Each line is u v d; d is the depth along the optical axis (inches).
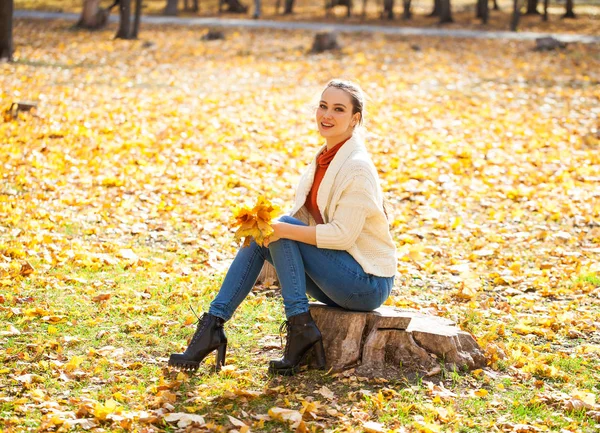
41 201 345.4
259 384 184.9
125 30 1106.1
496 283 273.1
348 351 190.7
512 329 227.5
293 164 439.2
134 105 592.4
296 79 782.5
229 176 404.5
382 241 192.1
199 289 251.1
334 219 184.2
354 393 177.8
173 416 164.4
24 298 231.0
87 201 347.6
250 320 227.1
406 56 986.7
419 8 2039.9
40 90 625.9
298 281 184.7
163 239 307.9
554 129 549.3
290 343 186.1
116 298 239.1
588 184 412.2
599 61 944.3
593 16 1775.3
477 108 631.2
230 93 676.1
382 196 192.5
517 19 1402.6
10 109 515.5
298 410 170.7
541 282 270.8
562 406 177.8
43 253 272.8
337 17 1675.7
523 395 183.3
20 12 1425.9
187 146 466.6
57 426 159.9
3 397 171.0
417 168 437.7
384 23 1567.4
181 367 181.6
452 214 359.3
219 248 298.4
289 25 1378.0
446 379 187.0
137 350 203.3
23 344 201.0
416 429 163.2
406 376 187.0
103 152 444.1
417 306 241.6
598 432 166.2
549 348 211.9
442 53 1027.3
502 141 515.5
